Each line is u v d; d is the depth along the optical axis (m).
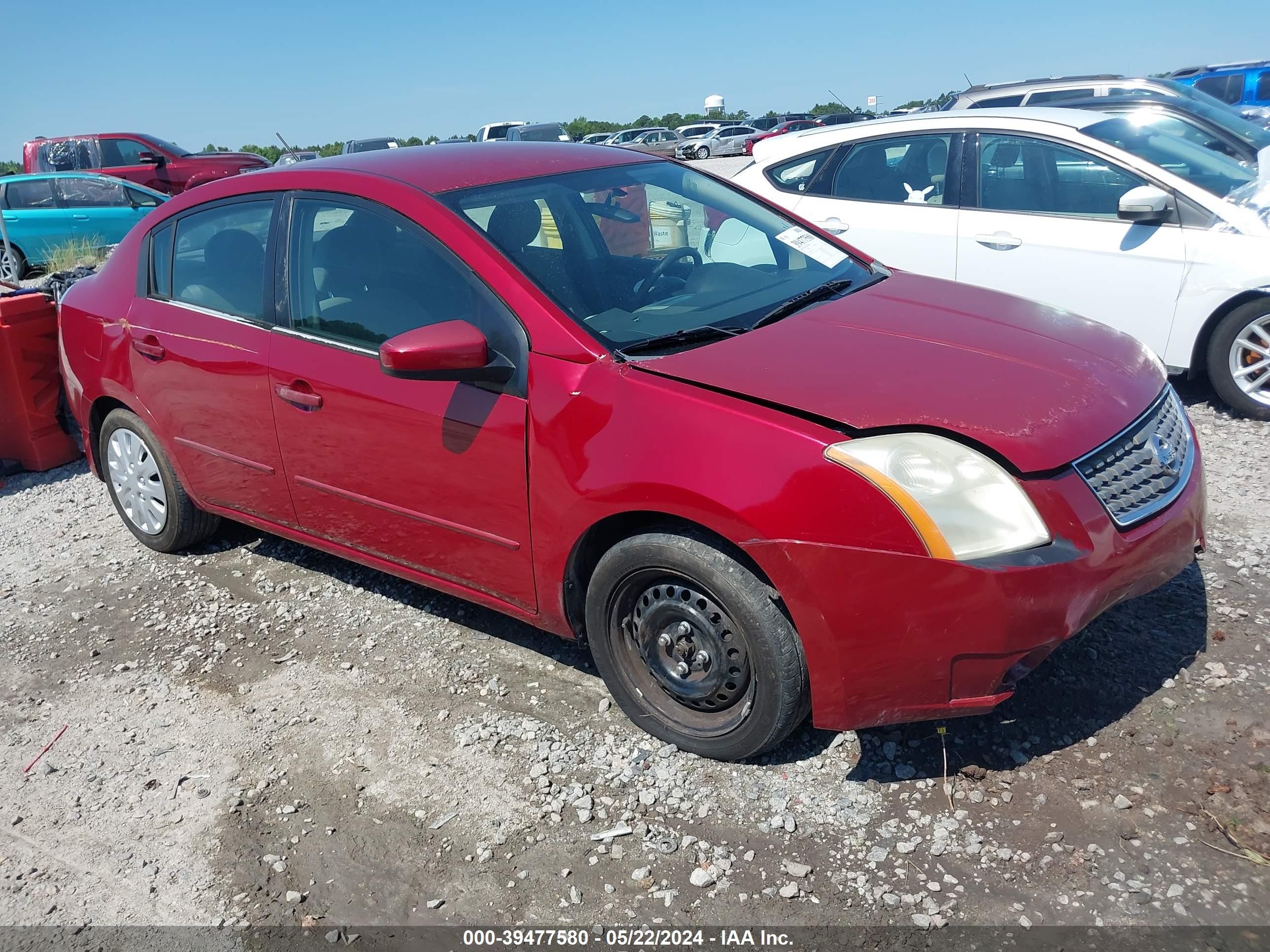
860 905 2.36
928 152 6.07
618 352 2.87
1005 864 2.43
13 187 13.54
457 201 3.28
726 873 2.49
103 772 3.12
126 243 4.37
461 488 3.13
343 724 3.24
